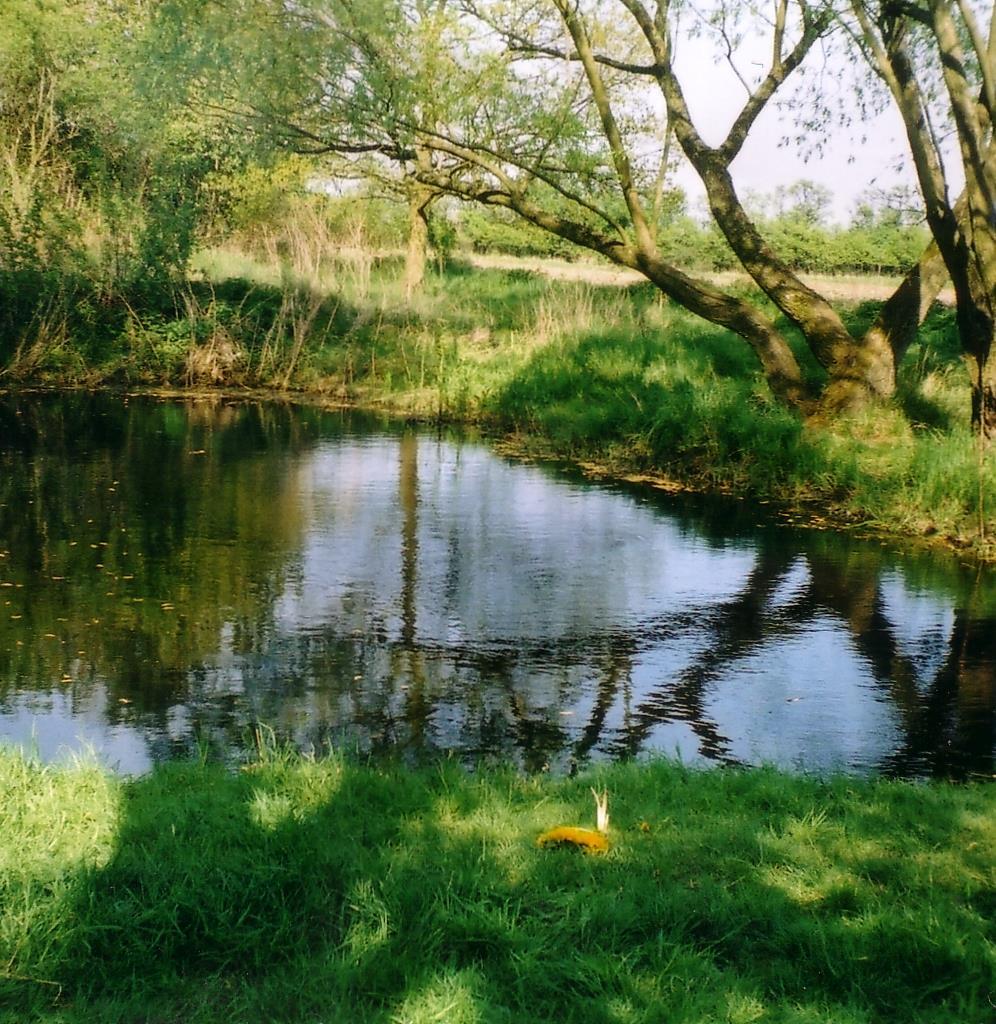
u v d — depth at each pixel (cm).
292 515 1166
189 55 1563
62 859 375
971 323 1348
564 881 386
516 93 1595
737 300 1611
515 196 1655
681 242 3903
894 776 575
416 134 1609
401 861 390
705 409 1515
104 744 590
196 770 511
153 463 1435
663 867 400
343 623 820
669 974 328
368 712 650
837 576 989
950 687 717
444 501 1263
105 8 2564
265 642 773
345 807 452
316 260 2669
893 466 1278
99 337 2298
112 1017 304
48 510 1155
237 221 2853
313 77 1555
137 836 402
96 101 2444
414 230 2808
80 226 2348
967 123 1255
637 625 835
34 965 323
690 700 685
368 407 2038
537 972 324
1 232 2322
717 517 1224
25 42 2562
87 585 897
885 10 1362
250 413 1927
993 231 1268
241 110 1661
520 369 1991
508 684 705
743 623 845
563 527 1156
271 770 502
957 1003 324
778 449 1383
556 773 562
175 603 855
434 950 336
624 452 1552
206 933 339
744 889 381
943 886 394
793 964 340
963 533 1130
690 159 1628
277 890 362
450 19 1527
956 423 1442
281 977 324
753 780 519
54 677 694
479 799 475
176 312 2338
